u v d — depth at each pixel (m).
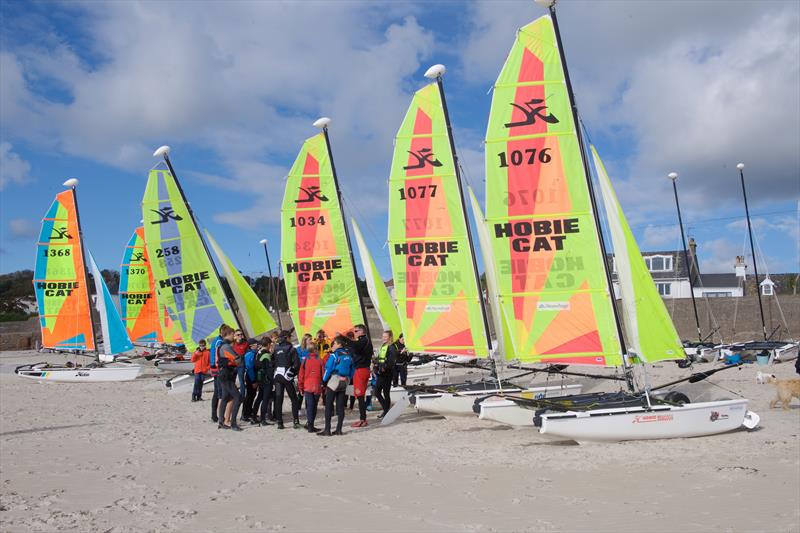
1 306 77.06
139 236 31.95
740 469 7.89
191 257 22.28
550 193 11.02
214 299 22.48
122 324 26.53
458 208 13.99
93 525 6.14
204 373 17.67
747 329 36.03
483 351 13.79
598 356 10.80
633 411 9.91
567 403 10.39
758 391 16.30
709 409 10.16
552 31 11.08
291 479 8.11
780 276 56.34
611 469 8.29
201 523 6.18
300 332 17.98
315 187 18.16
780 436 10.05
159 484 7.93
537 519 6.07
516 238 11.17
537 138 11.09
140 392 20.38
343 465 8.94
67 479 8.26
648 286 10.56
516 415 11.05
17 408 16.30
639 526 5.76
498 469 8.53
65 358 38.72
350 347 12.20
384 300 19.98
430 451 9.92
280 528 5.96
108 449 10.42
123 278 31.72
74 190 24.44
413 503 6.80
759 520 5.82
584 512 6.29
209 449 10.31
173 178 22.14
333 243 18.16
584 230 10.87
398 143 14.36
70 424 13.30
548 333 11.05
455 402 12.89
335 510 6.58
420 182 14.20
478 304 13.85
